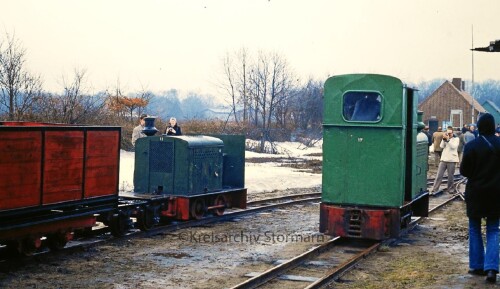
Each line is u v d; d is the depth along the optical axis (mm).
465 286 8453
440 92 76938
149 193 13672
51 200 9297
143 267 9516
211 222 14383
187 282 8641
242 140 15672
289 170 29531
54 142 9328
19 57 26328
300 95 60312
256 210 16344
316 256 10703
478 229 9070
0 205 8375
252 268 9648
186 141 13570
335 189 11836
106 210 10617
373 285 8602
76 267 9312
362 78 11641
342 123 11758
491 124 8812
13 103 25906
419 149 13469
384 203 11547
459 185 24891
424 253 11055
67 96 28219
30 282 8305
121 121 32469
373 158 11594
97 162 10320
